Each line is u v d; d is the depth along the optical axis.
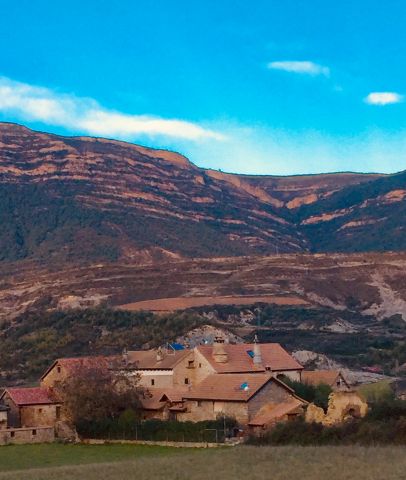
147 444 103.62
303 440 87.69
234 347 126.75
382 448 75.88
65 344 189.50
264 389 107.38
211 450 87.38
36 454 98.81
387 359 186.88
